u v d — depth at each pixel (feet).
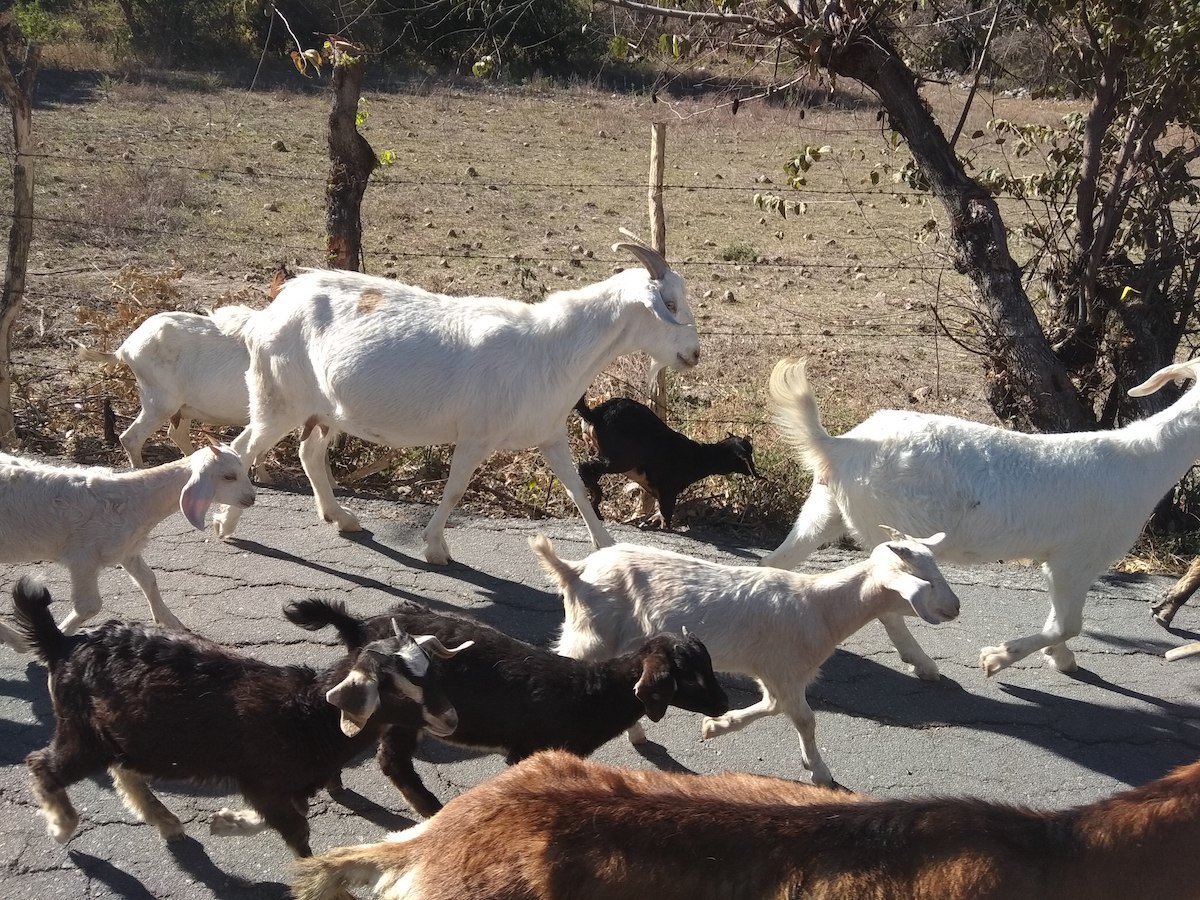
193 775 12.72
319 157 66.33
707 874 9.02
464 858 9.20
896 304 43.86
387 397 20.20
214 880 12.77
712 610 15.38
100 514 16.96
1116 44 25.34
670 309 20.74
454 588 20.33
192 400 23.80
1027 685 18.48
